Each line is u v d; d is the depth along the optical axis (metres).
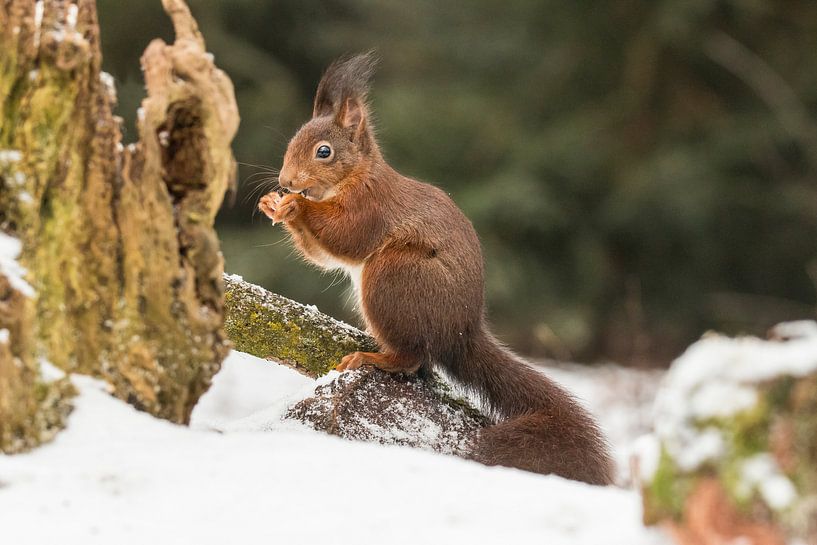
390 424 9.55
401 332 10.16
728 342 5.42
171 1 7.30
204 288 7.25
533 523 5.64
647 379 20.75
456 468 6.43
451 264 10.38
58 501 5.73
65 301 6.88
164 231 7.07
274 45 35.12
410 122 32.81
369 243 10.88
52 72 6.90
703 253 32.12
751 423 5.09
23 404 6.36
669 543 5.29
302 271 29.50
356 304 11.20
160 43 7.17
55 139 6.91
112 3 31.03
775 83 31.64
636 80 32.59
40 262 6.83
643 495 5.39
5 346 6.26
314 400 9.43
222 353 7.31
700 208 30.53
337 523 5.57
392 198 10.95
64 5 7.05
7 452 6.28
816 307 31.12
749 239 32.16
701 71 33.16
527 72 34.25
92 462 6.21
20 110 6.93
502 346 10.78
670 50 32.62
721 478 5.10
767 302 32.09
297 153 11.19
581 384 21.61
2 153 6.86
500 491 6.06
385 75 35.28
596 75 33.91
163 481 5.98
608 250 32.34
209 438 6.74
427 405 9.85
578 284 31.39
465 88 34.28
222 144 7.25
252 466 6.21
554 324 30.03
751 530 5.05
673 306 32.09
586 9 33.75
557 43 34.09
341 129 11.26
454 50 34.78
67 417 6.61
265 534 5.45
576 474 9.22
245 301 10.30
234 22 34.25
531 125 33.53
